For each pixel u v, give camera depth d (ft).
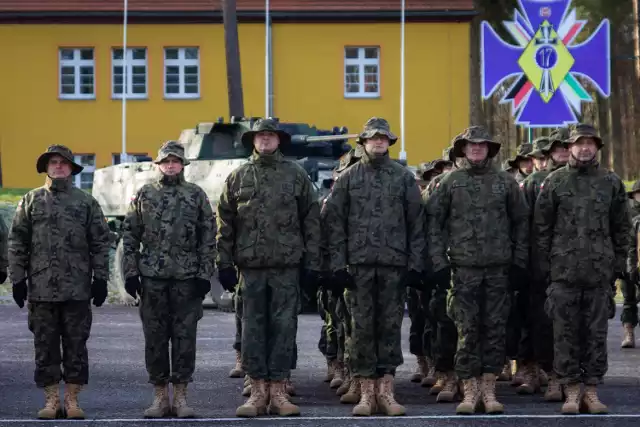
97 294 37.47
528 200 43.57
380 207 37.81
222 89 166.61
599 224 37.93
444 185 38.34
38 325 36.91
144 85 167.43
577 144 38.11
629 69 177.37
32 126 166.50
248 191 37.73
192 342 37.58
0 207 126.11
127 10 165.48
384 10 165.27
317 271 38.01
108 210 98.63
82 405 39.91
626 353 56.54
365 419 36.09
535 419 35.86
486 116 171.83
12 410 38.68
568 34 88.07
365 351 37.37
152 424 35.27
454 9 165.07
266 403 38.24
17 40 166.20
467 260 37.86
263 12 164.86
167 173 37.86
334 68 166.20
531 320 41.75
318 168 86.58
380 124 38.19
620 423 35.04
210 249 37.88
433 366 45.21
